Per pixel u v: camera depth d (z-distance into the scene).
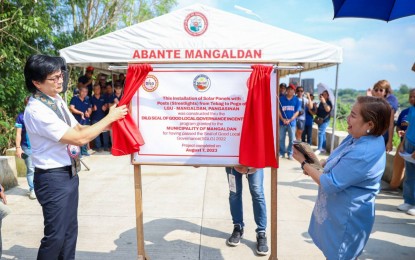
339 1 2.83
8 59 7.98
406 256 3.23
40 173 2.36
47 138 2.31
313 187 5.52
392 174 5.42
